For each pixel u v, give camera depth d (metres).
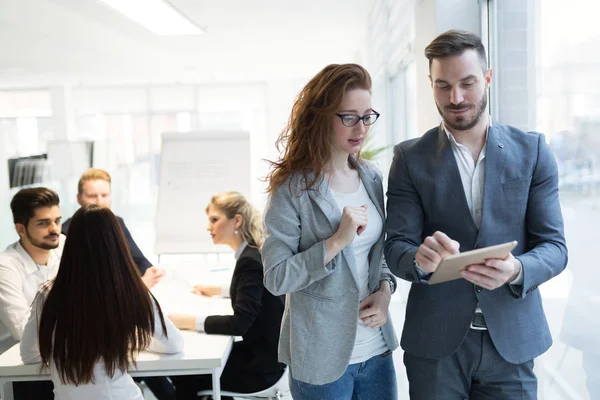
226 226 2.65
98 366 1.89
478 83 1.44
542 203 1.49
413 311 1.63
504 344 1.51
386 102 5.94
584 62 1.82
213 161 5.37
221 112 10.79
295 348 1.56
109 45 7.43
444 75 1.45
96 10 5.45
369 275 1.65
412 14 3.90
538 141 1.51
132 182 10.51
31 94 9.02
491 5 2.63
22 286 2.66
